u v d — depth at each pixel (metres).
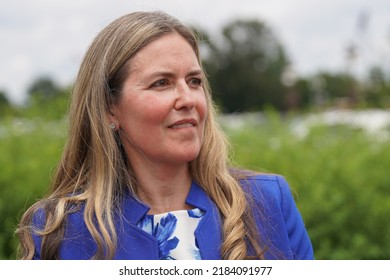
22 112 12.17
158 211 3.62
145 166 3.62
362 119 11.48
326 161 8.56
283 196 3.79
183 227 3.54
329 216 7.62
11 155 9.56
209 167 3.69
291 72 34.34
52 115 11.39
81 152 3.82
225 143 4.01
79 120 3.79
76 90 3.79
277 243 3.64
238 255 3.47
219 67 90.06
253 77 90.75
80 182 3.77
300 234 3.77
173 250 3.50
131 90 3.46
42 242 3.62
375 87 15.91
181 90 3.39
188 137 3.43
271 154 8.66
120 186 3.66
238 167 4.11
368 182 8.38
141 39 3.44
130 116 3.49
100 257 3.48
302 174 8.12
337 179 8.11
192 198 3.61
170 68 3.39
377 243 7.73
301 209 7.61
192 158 3.45
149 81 3.41
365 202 7.82
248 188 3.75
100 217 3.53
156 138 3.43
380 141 10.12
